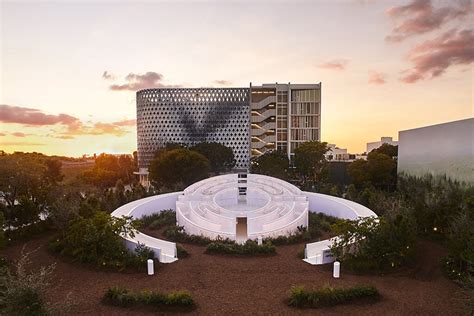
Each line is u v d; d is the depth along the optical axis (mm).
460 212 21938
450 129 39500
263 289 16984
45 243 24766
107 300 15273
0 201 34719
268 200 37344
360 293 15422
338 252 20234
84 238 19938
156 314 14211
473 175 35188
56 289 16781
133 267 19625
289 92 96250
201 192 39281
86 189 44562
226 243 25328
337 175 71188
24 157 39469
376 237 19375
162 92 101250
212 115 100250
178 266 20734
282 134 97750
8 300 11258
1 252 22781
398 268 19406
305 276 18875
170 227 30750
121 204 41594
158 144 101625
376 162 54719
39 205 31969
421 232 26203
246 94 99688
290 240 26969
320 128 96125
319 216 37469
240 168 99625
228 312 14398
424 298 15625
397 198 34688
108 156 86562
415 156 48344
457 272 17875
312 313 14266
